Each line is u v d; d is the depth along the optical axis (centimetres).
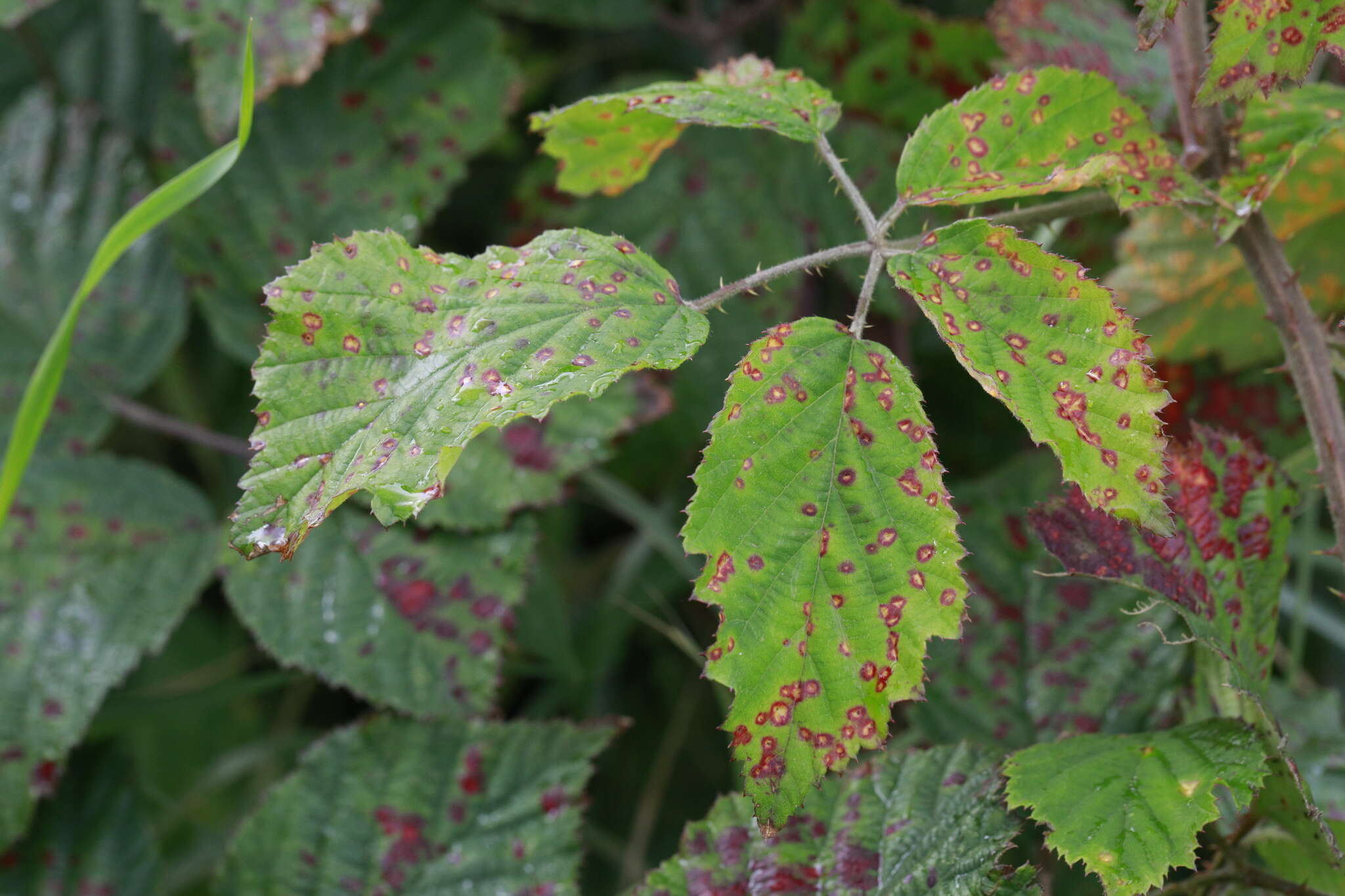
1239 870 60
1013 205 70
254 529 56
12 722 67
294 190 73
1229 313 68
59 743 67
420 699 66
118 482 71
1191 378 70
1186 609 59
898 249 58
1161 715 64
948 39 72
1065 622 66
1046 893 61
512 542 68
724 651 57
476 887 65
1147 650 65
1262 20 58
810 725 57
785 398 57
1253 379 69
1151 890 61
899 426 57
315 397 57
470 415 56
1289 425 69
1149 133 60
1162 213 67
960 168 60
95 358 73
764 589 57
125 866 68
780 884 61
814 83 62
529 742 66
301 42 69
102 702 68
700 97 61
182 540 70
